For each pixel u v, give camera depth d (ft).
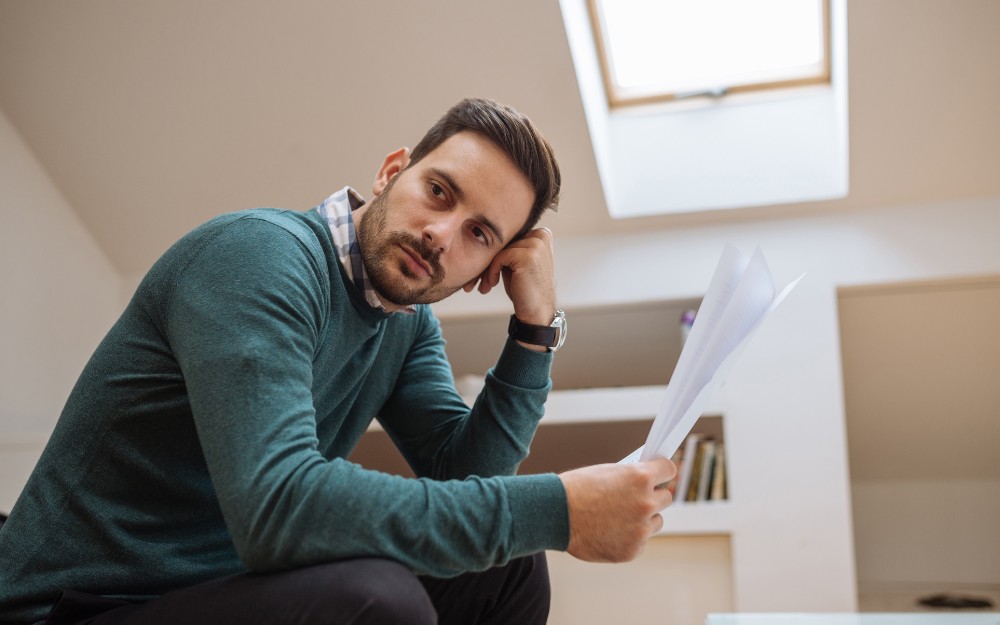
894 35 8.24
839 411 9.27
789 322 9.55
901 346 10.21
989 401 10.52
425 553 2.66
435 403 4.41
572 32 8.64
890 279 9.46
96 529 3.03
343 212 3.75
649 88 10.27
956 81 8.50
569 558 9.34
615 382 11.20
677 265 10.00
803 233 9.77
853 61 8.50
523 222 3.99
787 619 3.60
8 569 2.97
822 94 9.93
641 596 9.16
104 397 3.11
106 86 9.42
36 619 2.91
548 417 9.68
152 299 3.14
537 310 4.12
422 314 4.66
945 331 9.96
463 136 3.79
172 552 3.14
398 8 8.48
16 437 9.19
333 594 2.51
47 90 9.52
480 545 2.69
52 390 10.09
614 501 2.84
